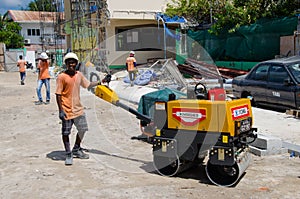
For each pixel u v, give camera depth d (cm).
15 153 705
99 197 482
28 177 564
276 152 664
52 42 4178
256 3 1762
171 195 482
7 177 566
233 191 492
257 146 671
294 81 974
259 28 1623
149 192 494
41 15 4319
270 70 1065
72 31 2800
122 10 2427
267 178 538
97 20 2288
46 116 1089
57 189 513
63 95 629
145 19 2483
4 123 1004
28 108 1246
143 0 2484
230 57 1805
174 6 2372
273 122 894
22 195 496
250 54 1697
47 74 1347
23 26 5541
